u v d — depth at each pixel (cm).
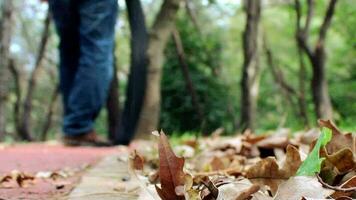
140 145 445
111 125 1075
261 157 278
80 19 468
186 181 117
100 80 467
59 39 502
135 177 129
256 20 1009
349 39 1656
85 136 473
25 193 162
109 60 473
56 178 206
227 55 1986
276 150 272
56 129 2448
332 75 1836
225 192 119
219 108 1401
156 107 687
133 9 474
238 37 2055
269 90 1988
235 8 1808
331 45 2003
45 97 2458
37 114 2464
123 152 334
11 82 2131
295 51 2083
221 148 296
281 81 1505
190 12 1401
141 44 476
